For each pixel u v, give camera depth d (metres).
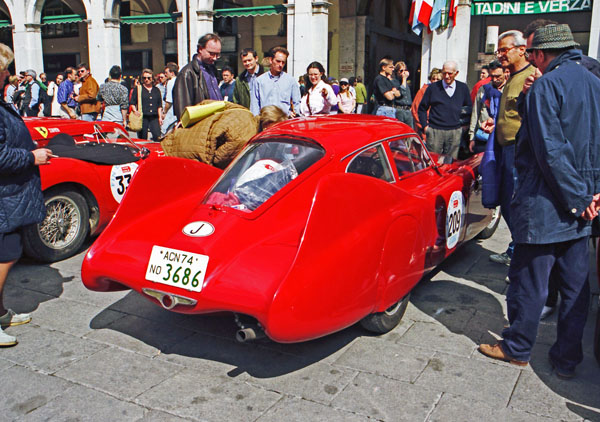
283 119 4.77
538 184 2.98
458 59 12.05
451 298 4.30
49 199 5.06
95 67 18.06
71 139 5.70
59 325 3.82
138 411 2.81
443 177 4.52
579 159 2.84
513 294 3.26
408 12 22.14
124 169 5.82
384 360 3.33
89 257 3.44
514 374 3.17
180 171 3.87
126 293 4.43
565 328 3.09
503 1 11.57
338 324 3.04
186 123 4.77
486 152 4.57
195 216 3.44
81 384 3.06
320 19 14.09
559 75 2.86
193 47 16.19
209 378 3.14
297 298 2.77
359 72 18.44
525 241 3.02
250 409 2.83
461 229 4.63
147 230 3.58
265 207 3.34
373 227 3.18
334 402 2.88
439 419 2.73
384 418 2.74
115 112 10.25
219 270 3.01
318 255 2.88
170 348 3.50
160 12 21.78
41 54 19.75
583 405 2.86
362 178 3.13
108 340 3.61
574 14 12.84
